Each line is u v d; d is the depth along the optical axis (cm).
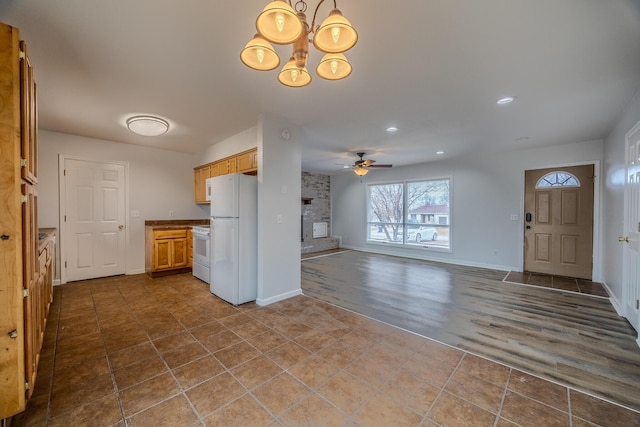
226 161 431
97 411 159
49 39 181
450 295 375
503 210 534
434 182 647
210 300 349
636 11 152
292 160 361
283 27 123
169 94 268
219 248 356
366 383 185
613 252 357
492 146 479
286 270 360
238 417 154
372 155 562
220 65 215
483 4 150
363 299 358
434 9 153
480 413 157
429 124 359
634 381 187
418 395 173
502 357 218
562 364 208
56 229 398
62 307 321
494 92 261
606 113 315
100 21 164
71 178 420
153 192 498
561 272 477
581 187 455
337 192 859
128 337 250
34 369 171
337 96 271
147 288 397
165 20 163
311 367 203
